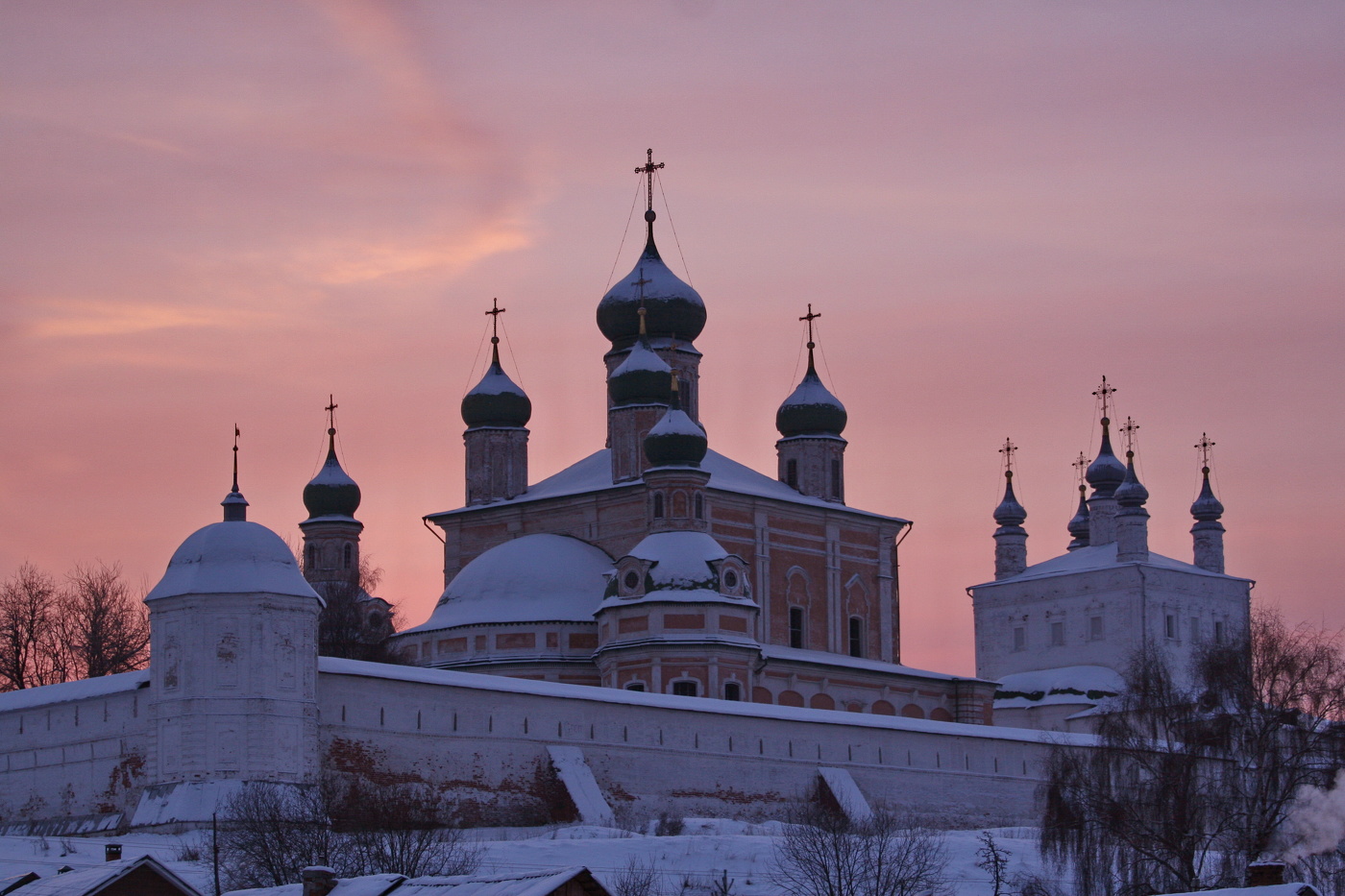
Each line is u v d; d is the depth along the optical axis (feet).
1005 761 358.84
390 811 267.80
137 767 274.98
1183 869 244.83
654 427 384.47
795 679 394.11
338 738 281.54
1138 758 254.27
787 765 328.70
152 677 275.39
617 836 275.80
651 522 379.76
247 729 270.26
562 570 384.88
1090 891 246.06
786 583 408.26
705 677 358.84
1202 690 295.69
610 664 363.35
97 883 168.96
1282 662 268.00
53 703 287.28
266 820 233.76
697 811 316.40
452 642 377.71
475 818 292.20
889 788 339.77
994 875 252.21
